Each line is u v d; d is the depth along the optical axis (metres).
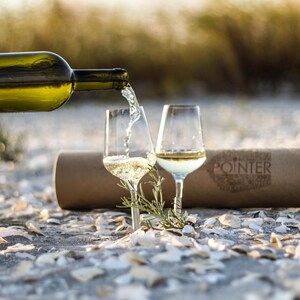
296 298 0.88
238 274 0.98
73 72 1.27
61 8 5.46
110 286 0.96
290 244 1.16
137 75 5.71
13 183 2.02
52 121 4.15
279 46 6.07
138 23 5.77
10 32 5.38
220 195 1.46
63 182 1.50
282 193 1.45
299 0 6.09
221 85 6.00
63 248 1.22
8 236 1.31
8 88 1.29
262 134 3.18
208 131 3.44
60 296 0.93
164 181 1.46
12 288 0.96
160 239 1.14
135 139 1.19
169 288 0.93
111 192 1.48
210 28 6.01
